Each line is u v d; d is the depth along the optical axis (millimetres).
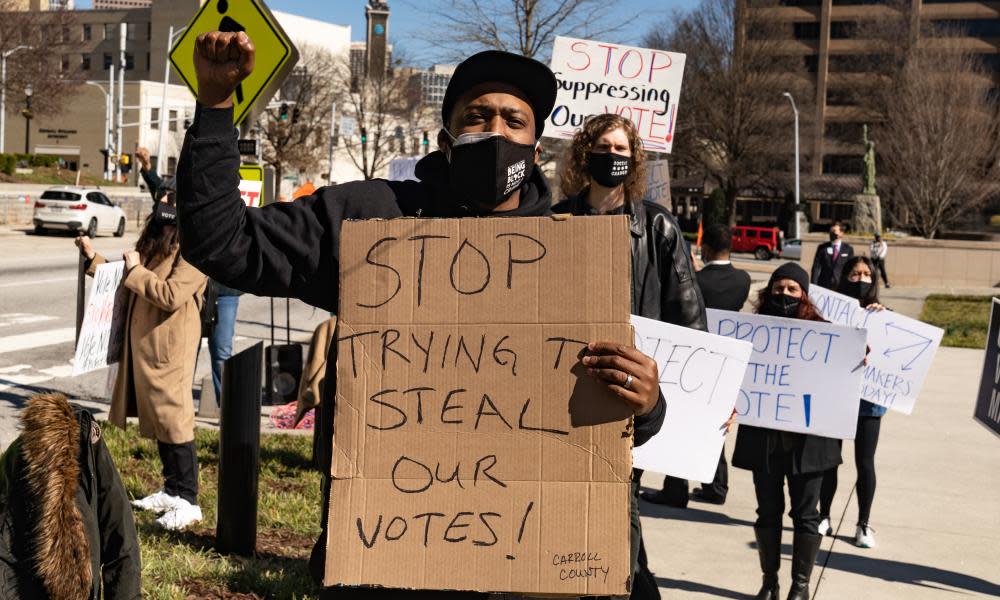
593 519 2041
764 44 61219
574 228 2080
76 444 2807
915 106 46875
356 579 2064
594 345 2051
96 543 2887
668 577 5504
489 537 2057
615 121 3973
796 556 4910
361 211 2299
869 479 6145
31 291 17844
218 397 8742
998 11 80375
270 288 2250
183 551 4938
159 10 96875
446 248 2113
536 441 2064
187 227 2107
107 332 5559
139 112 77062
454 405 2088
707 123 60531
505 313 2088
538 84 2363
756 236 52281
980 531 6570
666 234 3979
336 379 2129
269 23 5801
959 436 9445
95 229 33906
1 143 58125
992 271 31359
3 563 2744
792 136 62469
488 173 2223
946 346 16703
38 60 56375
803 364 4867
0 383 9961
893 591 5434
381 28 83688
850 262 6664
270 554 5160
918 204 45031
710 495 7117
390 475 2088
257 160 8234
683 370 3508
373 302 2121
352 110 71000
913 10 72625
